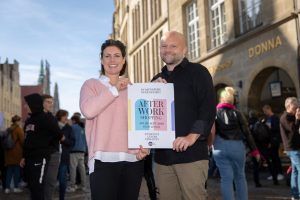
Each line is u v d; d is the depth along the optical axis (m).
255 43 14.46
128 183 3.25
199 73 3.58
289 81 13.95
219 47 16.86
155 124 3.28
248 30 15.22
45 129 5.28
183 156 3.50
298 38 12.26
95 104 3.10
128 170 3.25
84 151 10.37
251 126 11.24
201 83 3.53
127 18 34.88
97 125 3.21
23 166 5.41
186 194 3.52
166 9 23.12
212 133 4.96
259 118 11.75
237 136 5.59
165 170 3.65
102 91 3.13
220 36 17.62
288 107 7.33
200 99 3.51
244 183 5.67
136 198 3.26
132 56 32.38
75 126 10.31
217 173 12.77
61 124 9.27
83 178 10.27
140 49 29.80
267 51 13.77
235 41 15.55
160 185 3.68
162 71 3.88
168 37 3.67
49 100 6.34
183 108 3.55
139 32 30.75
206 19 18.48
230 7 16.16
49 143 5.32
